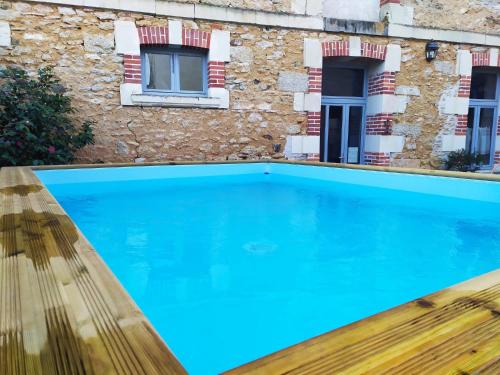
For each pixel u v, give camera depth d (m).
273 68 6.09
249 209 3.64
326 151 7.10
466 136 7.73
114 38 5.29
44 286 0.79
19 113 4.55
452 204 3.48
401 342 0.59
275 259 2.28
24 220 1.46
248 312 1.60
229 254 2.36
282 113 6.23
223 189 4.67
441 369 0.53
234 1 5.78
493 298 0.75
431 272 2.06
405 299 1.72
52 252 1.04
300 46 6.16
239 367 0.53
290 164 5.32
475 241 2.65
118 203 3.85
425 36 6.69
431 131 7.04
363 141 7.23
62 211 1.63
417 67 6.79
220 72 5.81
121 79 5.39
